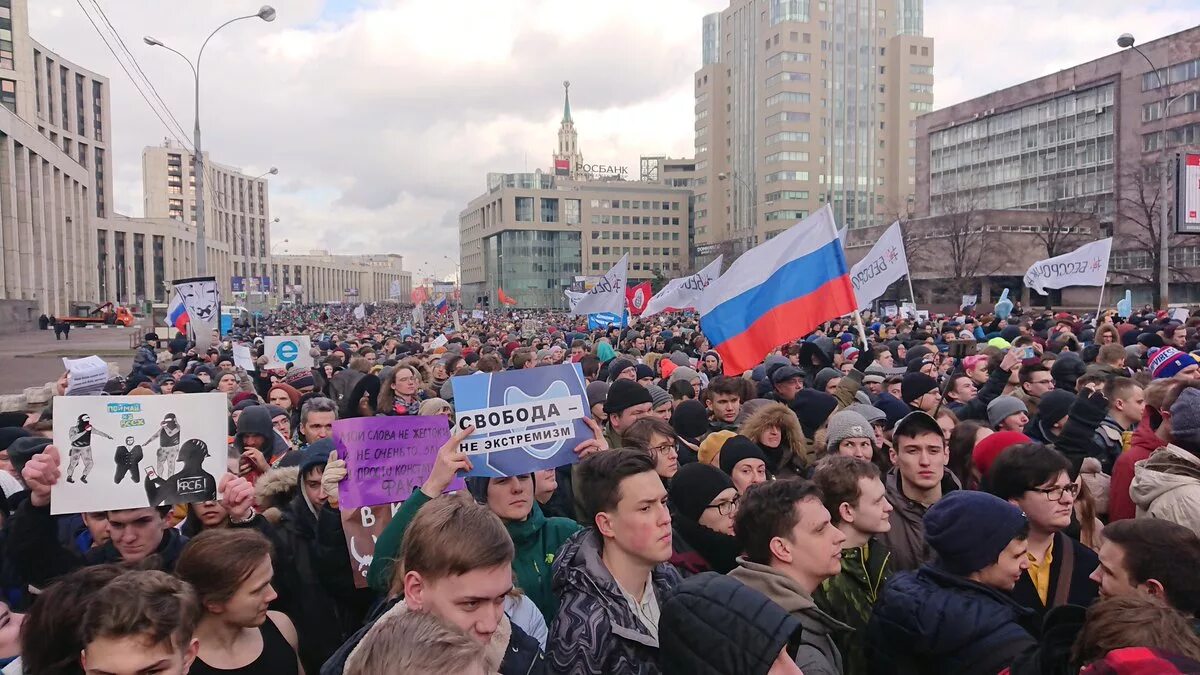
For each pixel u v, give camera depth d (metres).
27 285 60.75
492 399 4.01
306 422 6.62
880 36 121.69
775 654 2.29
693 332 20.66
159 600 2.55
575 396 4.16
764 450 5.71
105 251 124.56
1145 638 2.18
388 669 2.07
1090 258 19.11
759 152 122.50
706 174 137.50
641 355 16.16
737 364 8.85
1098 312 18.97
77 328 68.00
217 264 171.25
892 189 121.00
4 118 55.72
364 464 3.88
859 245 79.62
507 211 147.12
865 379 8.98
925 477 4.38
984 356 9.87
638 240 153.38
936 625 3.06
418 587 2.74
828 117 119.06
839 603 3.77
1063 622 2.62
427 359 13.15
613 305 18.58
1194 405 4.31
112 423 3.77
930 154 100.44
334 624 3.90
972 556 3.18
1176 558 2.95
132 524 3.79
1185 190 20.64
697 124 140.88
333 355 15.02
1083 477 4.88
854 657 3.62
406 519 3.42
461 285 197.50
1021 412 6.56
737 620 2.40
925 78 121.19
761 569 3.26
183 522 4.38
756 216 123.38
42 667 2.54
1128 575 3.01
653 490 3.02
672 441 5.08
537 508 4.07
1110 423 5.90
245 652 3.20
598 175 183.00
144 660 2.46
